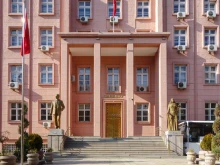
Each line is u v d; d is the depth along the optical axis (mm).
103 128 35781
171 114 29422
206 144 25031
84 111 36438
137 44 33031
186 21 36219
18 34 36219
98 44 32812
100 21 36281
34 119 35188
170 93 35562
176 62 35812
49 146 28516
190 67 35906
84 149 28625
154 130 35750
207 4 36500
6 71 35656
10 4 36312
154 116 35906
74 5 36469
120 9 36312
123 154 27750
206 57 36062
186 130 30516
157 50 34688
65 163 22938
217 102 35625
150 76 36500
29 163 21328
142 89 36281
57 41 35906
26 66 35688
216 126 22844
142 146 29203
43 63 35719
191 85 35781
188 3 36312
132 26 36156
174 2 36531
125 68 36625
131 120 31672
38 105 35312
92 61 36750
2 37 36000
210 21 36344
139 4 36594
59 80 35562
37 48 35938
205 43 36469
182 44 36375
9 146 34781
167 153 28047
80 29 36188
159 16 35406
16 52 35875
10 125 35062
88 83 36656
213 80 36156
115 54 36375
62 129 29078
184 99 35531
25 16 23938
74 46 33438
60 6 36156
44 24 36000
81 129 36031
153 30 36125
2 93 35469
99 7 36469
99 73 32406
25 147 23250
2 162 19188
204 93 35750
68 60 33000
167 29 36094
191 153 22438
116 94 36281
